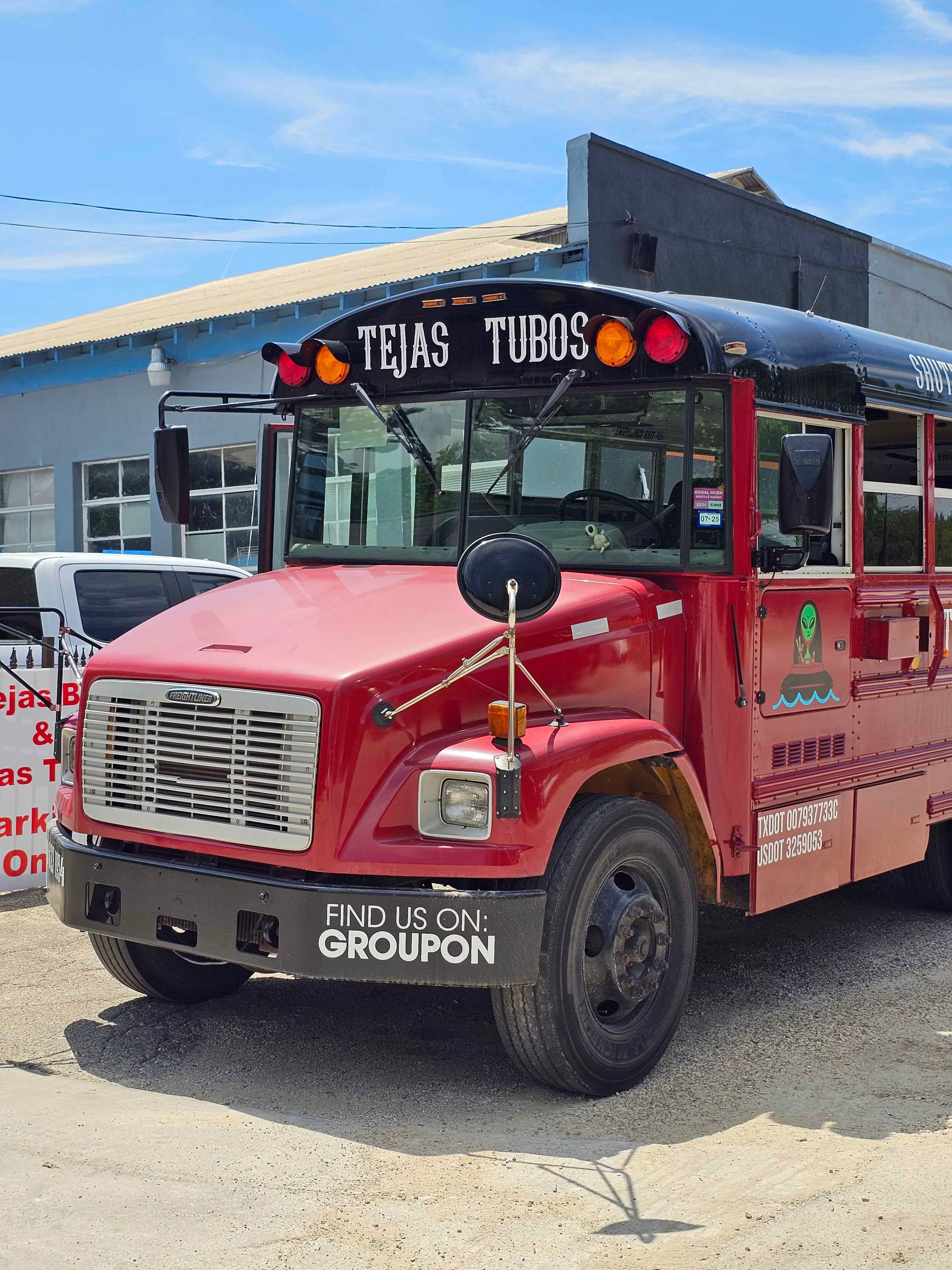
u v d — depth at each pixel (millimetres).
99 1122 4055
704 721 4934
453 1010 5449
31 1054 4809
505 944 4047
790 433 5258
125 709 4520
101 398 19500
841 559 5719
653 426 4980
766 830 5129
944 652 6598
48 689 7465
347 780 4047
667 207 16234
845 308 19547
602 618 4652
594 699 4621
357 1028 5188
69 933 6457
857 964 6211
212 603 5016
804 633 5367
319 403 5711
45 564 8203
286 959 4070
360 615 4590
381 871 4027
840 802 5660
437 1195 3578
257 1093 4445
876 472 6055
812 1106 4371
